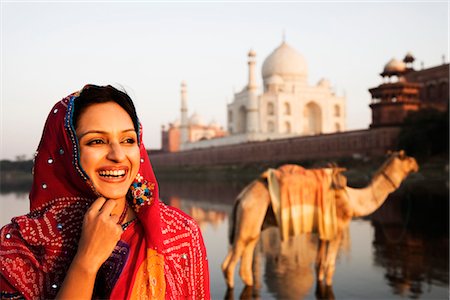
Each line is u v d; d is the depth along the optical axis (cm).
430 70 3353
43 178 118
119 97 121
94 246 103
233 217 662
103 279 116
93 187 113
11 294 109
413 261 775
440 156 2369
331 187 640
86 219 106
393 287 620
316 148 3300
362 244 942
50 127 118
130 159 116
